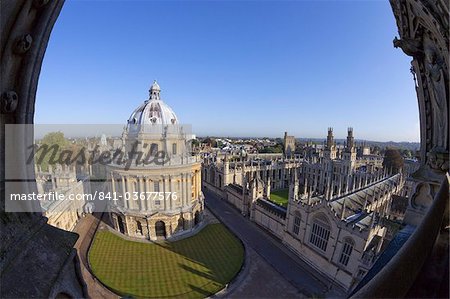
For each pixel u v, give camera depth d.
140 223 62.25
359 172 101.69
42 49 6.92
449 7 6.01
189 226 66.00
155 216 61.28
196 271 48.00
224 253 55.09
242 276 46.62
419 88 9.86
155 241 60.78
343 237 44.16
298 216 55.34
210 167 106.88
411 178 10.87
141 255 54.00
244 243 59.56
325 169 109.25
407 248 5.57
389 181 79.75
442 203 5.98
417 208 10.36
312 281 45.41
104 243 58.47
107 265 49.34
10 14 5.68
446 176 6.29
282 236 60.81
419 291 5.10
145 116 69.38
